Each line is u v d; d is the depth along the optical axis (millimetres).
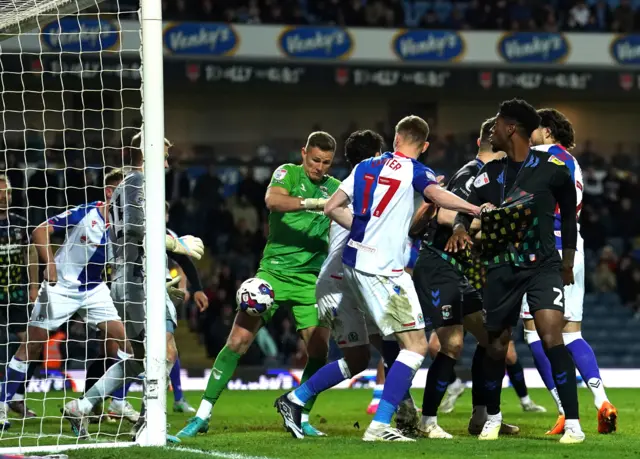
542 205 15398
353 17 59562
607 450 14305
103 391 17344
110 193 18938
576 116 71688
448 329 17000
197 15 57531
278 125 68438
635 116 71875
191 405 27094
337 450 14305
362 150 18078
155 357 15250
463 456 13523
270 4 58625
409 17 69375
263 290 17438
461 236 15969
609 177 62312
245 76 57344
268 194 18031
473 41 59750
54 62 51906
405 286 15641
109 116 53906
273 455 13711
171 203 56938
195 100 67188
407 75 59250
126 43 53031
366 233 15602
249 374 41375
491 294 15727
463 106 70000
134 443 15117
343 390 35531
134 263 16750
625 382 39688
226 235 56438
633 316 55906
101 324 19891
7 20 19812
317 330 18312
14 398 20297
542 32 60188
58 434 17875
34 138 52875
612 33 60781
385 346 19094
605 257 57125
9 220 21938
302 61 58125
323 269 17094
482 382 17500
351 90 58938
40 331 19844
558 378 15398
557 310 15312
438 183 15727
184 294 19828
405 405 17766
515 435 17625
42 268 22688
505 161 16016
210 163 60656
